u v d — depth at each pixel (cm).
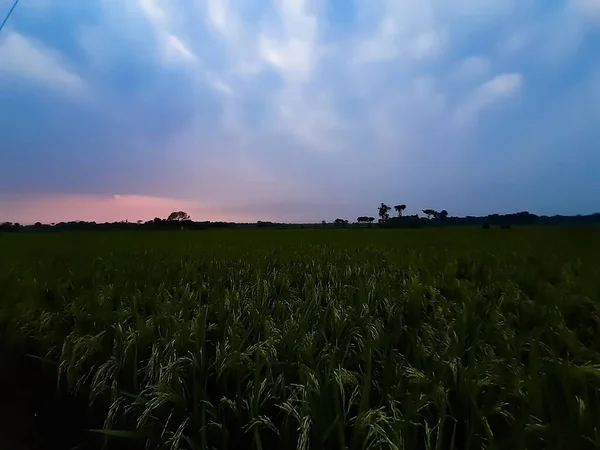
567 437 200
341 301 441
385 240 1719
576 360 283
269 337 312
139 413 280
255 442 246
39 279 632
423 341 321
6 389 399
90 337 356
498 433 238
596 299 410
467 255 835
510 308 409
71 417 349
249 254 991
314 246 1348
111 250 1221
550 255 830
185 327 334
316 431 224
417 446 228
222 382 295
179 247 1338
